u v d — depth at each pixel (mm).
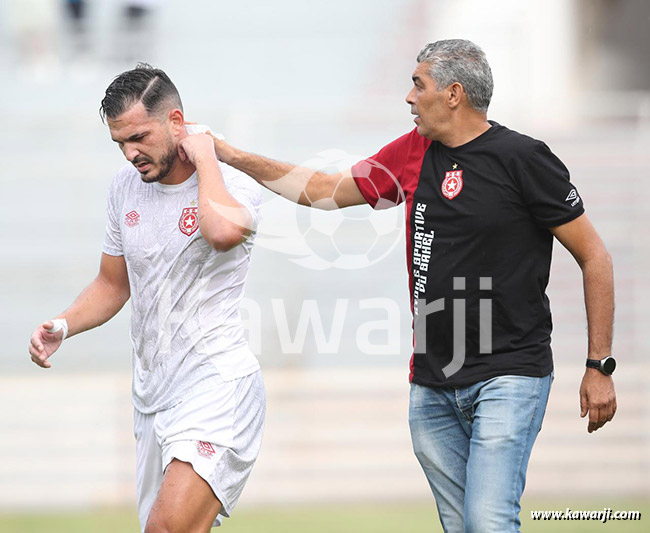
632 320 29188
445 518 14070
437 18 39969
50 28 39781
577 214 13070
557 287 29266
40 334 13422
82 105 38344
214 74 40125
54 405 27797
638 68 38094
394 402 27938
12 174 32844
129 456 27516
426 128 13516
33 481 26797
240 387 13273
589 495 26859
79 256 32844
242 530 22094
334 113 30859
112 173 33062
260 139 30781
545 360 13406
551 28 37656
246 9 42656
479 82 13273
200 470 12688
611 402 13250
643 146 30516
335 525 22609
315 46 40812
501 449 12875
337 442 27172
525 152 13047
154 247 13109
